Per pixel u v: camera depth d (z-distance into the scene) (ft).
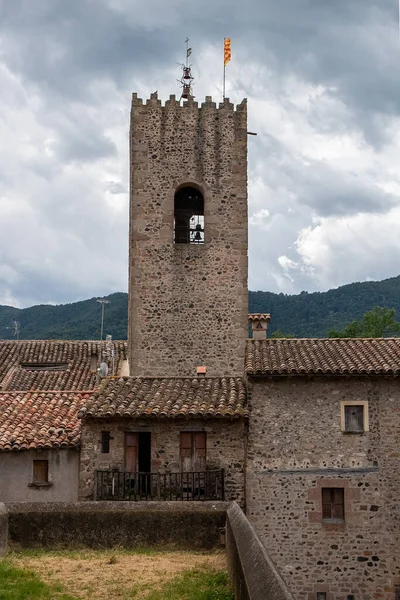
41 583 42.24
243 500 77.41
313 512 77.61
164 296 101.86
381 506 77.56
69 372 118.01
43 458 77.10
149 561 48.83
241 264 102.68
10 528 52.42
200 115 105.09
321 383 80.02
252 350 86.53
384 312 199.21
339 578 76.48
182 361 100.83
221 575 44.45
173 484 76.84
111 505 53.57
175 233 106.32
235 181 104.32
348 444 78.79
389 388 79.61
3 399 87.10
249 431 79.20
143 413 77.05
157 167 104.01
